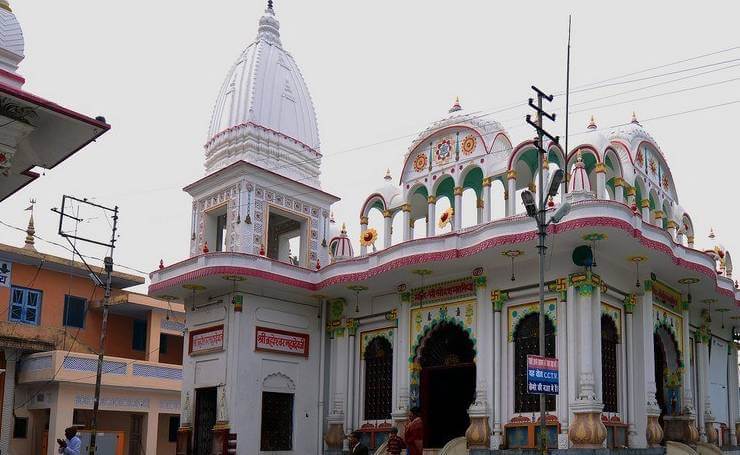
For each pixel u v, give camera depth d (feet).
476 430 57.31
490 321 59.36
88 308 96.32
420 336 64.34
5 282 87.61
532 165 66.39
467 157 66.95
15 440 84.02
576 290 54.65
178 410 92.79
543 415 41.83
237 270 63.98
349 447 67.15
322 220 78.48
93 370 84.02
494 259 58.13
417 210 75.61
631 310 59.31
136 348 101.09
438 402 65.46
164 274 69.72
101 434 69.56
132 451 89.71
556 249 55.42
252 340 66.23
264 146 75.82
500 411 57.36
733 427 78.95
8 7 24.07
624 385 57.52
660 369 66.39
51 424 81.41
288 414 68.59
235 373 64.28
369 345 70.08
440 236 59.16
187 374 69.82
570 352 53.47
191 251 75.87
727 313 76.69
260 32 84.69
